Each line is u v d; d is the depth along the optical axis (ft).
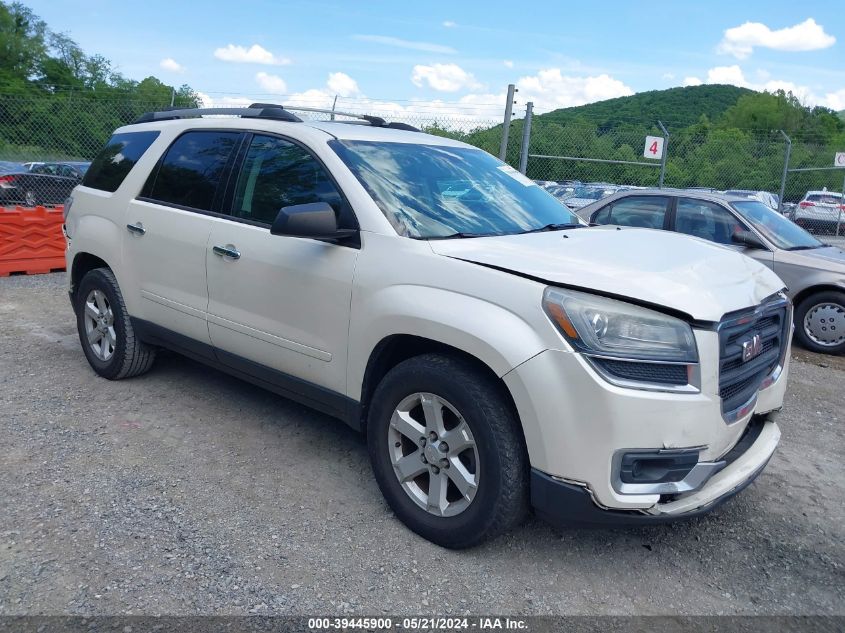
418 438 10.27
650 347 8.70
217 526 10.53
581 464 8.73
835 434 15.88
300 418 14.80
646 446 8.64
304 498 11.51
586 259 9.94
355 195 11.21
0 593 8.75
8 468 12.00
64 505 10.89
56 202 53.62
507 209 12.67
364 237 10.91
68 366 17.57
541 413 8.80
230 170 13.41
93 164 17.16
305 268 11.48
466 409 9.50
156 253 14.38
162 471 12.21
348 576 9.48
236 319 12.82
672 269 9.82
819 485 13.08
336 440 13.82
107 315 16.24
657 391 8.64
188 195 14.11
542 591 9.45
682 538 10.99
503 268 9.55
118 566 9.41
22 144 45.16
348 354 11.05
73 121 45.39
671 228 25.81
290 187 12.26
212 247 13.08
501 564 9.99
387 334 10.34
